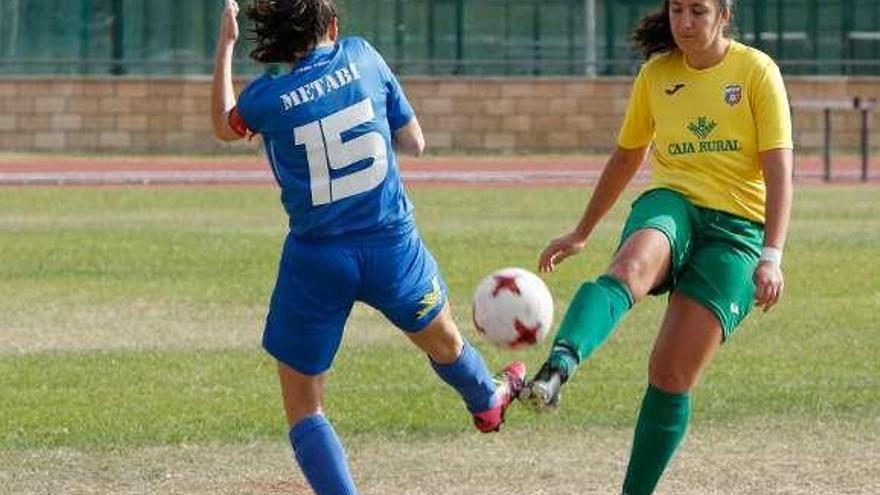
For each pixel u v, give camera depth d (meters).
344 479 19.56
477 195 77.31
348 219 19.19
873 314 40.31
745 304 19.94
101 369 33.28
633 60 107.00
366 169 19.22
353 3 105.12
